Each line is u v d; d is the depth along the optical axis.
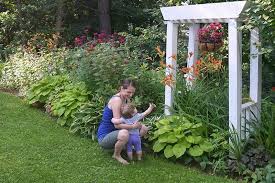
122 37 9.56
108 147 4.79
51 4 13.06
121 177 4.31
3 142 5.29
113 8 13.70
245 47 5.62
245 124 4.75
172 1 6.95
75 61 7.34
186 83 5.51
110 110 4.80
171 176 4.37
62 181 4.17
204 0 6.49
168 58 5.28
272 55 5.82
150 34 9.05
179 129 4.86
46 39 11.75
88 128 5.66
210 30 5.89
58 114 6.21
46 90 7.25
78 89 6.54
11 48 12.12
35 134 5.70
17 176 4.23
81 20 13.97
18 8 13.05
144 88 6.12
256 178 4.20
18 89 8.95
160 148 4.86
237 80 4.51
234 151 4.53
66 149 5.13
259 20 4.29
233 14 4.43
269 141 4.50
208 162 4.61
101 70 6.19
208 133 5.02
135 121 4.86
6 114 6.74
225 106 5.17
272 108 4.80
